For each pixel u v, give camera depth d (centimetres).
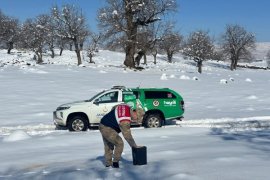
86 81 3522
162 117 1673
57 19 6938
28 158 994
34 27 7631
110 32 5438
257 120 1858
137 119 820
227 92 3138
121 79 3853
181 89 3269
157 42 5834
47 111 2153
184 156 888
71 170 816
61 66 5141
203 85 3644
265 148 978
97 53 9662
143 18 5469
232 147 998
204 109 2277
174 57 11650
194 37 7725
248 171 696
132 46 5509
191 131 1477
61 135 1428
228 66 10744
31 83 3231
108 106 1644
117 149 809
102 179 715
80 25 6988
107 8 5456
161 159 875
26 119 1931
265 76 6450
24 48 9588
